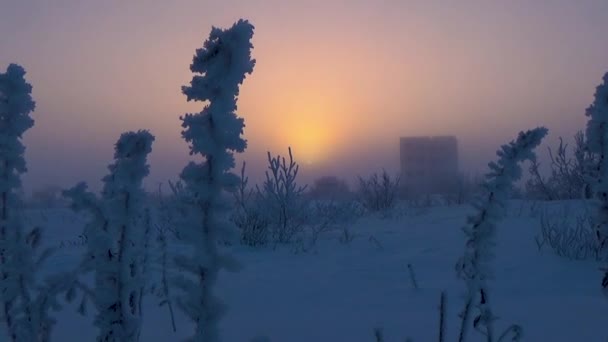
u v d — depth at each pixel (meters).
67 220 13.38
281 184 9.54
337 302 4.46
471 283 2.35
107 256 2.05
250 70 1.71
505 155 2.28
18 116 2.58
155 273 4.68
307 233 9.48
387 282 5.29
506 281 5.19
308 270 6.00
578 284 4.95
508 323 3.66
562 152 13.55
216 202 1.75
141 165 2.03
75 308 4.10
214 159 1.73
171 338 3.41
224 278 5.43
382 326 3.67
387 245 7.99
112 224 2.03
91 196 2.02
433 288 4.90
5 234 2.44
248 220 8.55
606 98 2.62
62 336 3.44
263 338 2.13
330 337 3.48
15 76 2.60
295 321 3.85
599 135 2.62
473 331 3.50
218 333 1.77
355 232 9.58
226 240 1.78
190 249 6.43
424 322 3.74
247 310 4.19
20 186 2.55
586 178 2.70
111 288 2.04
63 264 6.41
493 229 2.30
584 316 3.76
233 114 1.73
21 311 2.40
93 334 3.48
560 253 6.50
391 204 14.65
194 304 1.76
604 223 2.59
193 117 1.72
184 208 1.78
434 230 9.30
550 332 3.44
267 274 5.70
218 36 1.69
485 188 2.29
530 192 14.62
